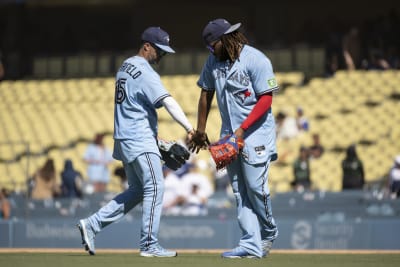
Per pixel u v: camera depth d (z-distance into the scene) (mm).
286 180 62719
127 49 106062
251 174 25453
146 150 26000
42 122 79562
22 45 101625
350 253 28812
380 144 67812
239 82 25281
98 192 59938
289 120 67188
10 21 101562
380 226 49094
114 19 107500
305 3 95562
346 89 74438
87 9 107188
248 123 25047
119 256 25828
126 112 26203
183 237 50500
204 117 26484
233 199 55656
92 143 67875
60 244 51406
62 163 71188
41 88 84938
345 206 52969
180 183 55375
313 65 77938
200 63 80812
